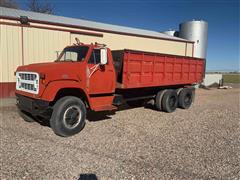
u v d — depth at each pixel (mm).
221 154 5480
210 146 5996
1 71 11031
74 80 6852
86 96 7219
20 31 11391
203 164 4918
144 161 4996
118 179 4230
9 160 4895
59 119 6398
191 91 11594
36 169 4535
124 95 9297
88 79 7191
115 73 8055
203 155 5395
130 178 4270
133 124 7969
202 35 23969
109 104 7957
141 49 17578
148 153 5434
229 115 10008
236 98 16109
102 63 7145
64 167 4641
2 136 6391
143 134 6867
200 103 13430
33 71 6535
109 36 15125
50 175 4320
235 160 5160
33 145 5777
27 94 6832
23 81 7059
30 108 6746
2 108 10203
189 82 11805
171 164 4883
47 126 7465
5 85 11180
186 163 4949
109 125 7766
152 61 9445
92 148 5676
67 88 6754
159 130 7336
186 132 7195
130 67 8516
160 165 4824
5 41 11023
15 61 11375
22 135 6527
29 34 11672
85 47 7441
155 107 10547
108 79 7777
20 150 5434
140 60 8891
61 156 5156
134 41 16922
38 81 6352
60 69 6562
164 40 19688
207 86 25609
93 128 7383
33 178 4203
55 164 4762
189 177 4359
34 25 11781
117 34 15625
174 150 5656
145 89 10078
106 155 5270
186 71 11500
